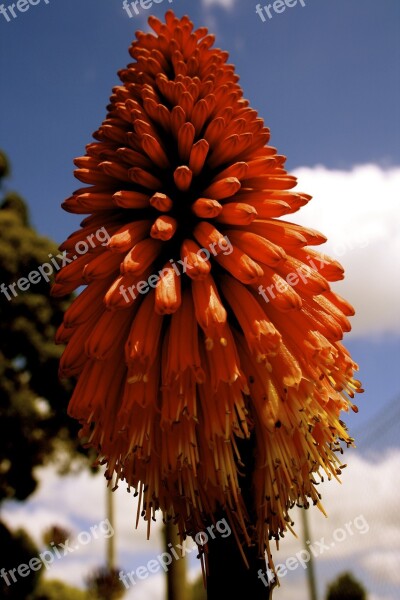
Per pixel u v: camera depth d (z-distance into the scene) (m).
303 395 2.66
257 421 2.69
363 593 9.09
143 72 3.64
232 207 3.00
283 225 3.06
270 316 2.86
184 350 2.63
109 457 2.78
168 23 3.91
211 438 2.56
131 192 3.11
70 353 2.88
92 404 2.69
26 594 18.97
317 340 2.73
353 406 2.96
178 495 2.67
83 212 3.28
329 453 2.80
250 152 3.39
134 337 2.65
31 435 17.64
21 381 17.70
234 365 2.58
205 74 3.57
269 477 2.59
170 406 2.57
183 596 9.91
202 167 3.26
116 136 3.41
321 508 2.67
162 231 2.85
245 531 2.42
